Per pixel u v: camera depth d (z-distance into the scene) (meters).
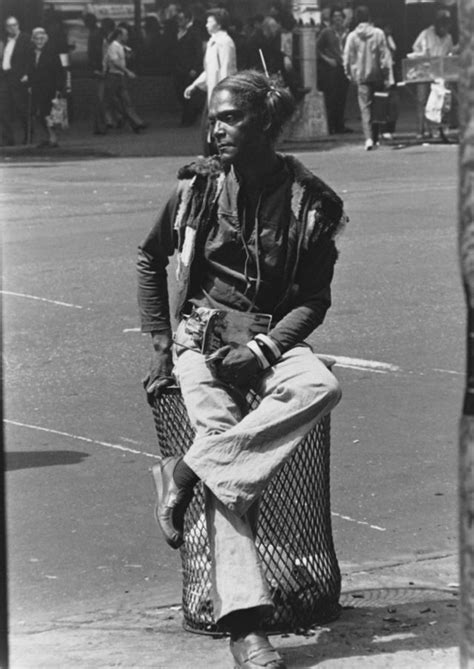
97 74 40.06
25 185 25.73
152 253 5.82
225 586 5.20
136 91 45.84
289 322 5.51
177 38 45.53
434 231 18.23
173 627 5.97
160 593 6.51
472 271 2.55
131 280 15.41
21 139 38.88
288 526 5.76
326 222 5.57
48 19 43.34
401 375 10.99
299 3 33.91
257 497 5.21
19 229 19.61
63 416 9.98
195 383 5.50
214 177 5.61
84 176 27.34
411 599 6.20
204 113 26.64
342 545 7.18
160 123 43.75
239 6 46.28
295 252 5.57
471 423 2.63
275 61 33.00
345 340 12.26
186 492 5.40
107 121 41.91
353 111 46.84
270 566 5.80
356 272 15.45
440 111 31.06
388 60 30.66
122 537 7.38
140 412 10.06
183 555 5.93
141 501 7.99
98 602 6.39
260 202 5.57
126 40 43.38
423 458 8.79
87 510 7.84
